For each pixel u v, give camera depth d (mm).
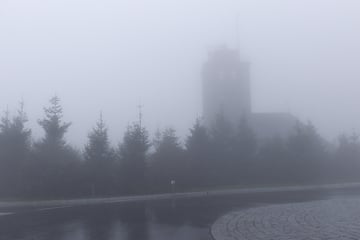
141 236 18531
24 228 21500
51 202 40469
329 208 26906
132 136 50625
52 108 47062
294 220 21672
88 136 48844
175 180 52281
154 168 51969
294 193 44312
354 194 41156
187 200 38688
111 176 48281
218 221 22188
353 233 17531
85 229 20922
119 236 18625
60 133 46844
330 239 16172
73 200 41875
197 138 55312
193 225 21812
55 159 45562
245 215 24297
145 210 30094
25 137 46156
